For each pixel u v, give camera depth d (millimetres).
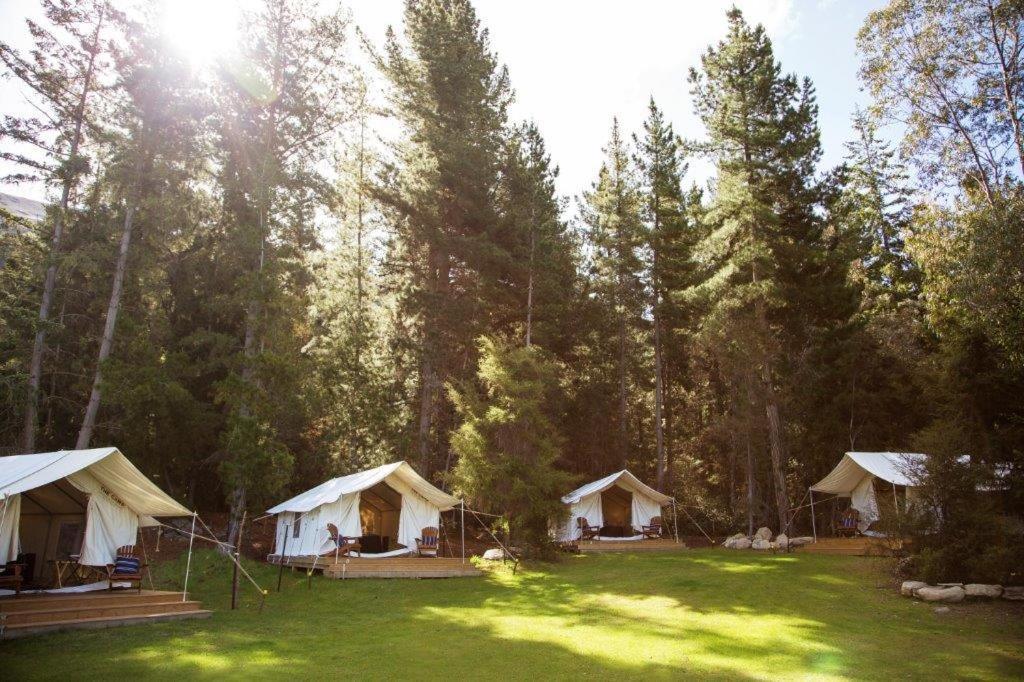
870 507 20719
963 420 18500
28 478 11547
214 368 21828
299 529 19328
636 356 34469
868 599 13188
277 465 15125
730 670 8906
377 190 25906
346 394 24375
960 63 20625
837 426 25375
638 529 24250
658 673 8789
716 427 26297
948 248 18688
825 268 26688
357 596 14828
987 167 20484
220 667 8773
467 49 28422
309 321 25469
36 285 23359
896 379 25422
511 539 20703
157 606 12125
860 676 8586
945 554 13508
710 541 25422
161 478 23641
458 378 27391
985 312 16984
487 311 28172
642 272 32344
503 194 28922
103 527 13227
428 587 16047
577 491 24469
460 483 20562
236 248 20094
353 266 28266
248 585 16094
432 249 26875
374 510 21297
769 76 26266
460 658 9562
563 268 31156
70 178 19688
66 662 8797
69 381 23562
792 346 27016
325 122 22609
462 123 27812
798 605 12805
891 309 27969
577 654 9805
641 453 32750
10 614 10352
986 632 10766
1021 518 14961
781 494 23922
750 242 25500
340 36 22500
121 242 20828
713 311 26812
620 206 31859
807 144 25766
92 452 12430
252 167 20375
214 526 23750
